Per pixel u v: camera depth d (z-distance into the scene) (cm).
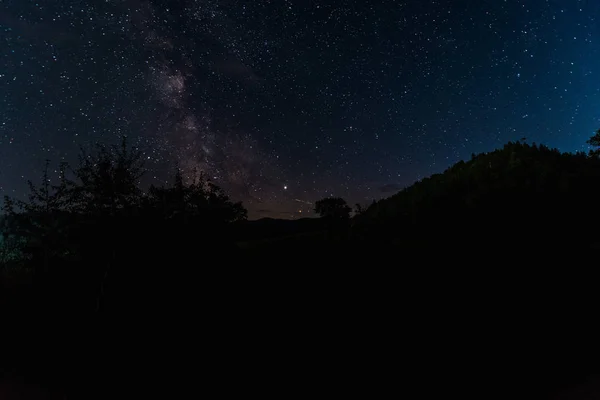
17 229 698
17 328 582
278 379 441
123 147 719
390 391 414
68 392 430
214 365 463
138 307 511
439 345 496
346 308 595
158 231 613
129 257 561
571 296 599
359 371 452
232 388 426
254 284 631
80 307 614
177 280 552
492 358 461
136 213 629
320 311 586
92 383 442
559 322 530
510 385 406
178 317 513
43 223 689
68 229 688
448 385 416
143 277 539
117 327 491
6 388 439
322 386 427
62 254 698
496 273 684
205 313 531
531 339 495
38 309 626
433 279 673
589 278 652
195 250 611
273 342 509
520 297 605
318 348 500
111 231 623
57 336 554
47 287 666
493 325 535
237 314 547
